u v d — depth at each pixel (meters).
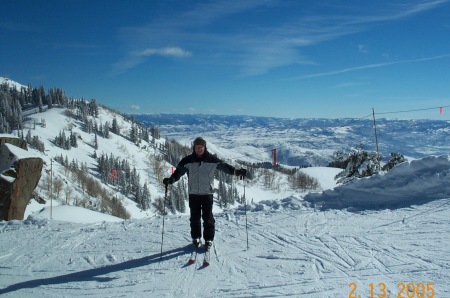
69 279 4.45
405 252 4.44
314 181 101.69
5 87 196.25
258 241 5.44
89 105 194.00
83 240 6.16
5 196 10.99
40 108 176.25
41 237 6.47
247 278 4.11
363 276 3.90
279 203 7.72
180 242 5.67
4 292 4.15
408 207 6.41
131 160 146.75
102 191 99.88
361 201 7.15
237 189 99.31
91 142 153.75
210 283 4.04
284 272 4.19
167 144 167.88
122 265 4.82
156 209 106.31
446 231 5.03
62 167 103.88
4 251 5.75
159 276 4.34
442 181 6.61
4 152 11.66
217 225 6.57
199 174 5.19
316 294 3.56
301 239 5.34
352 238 5.16
